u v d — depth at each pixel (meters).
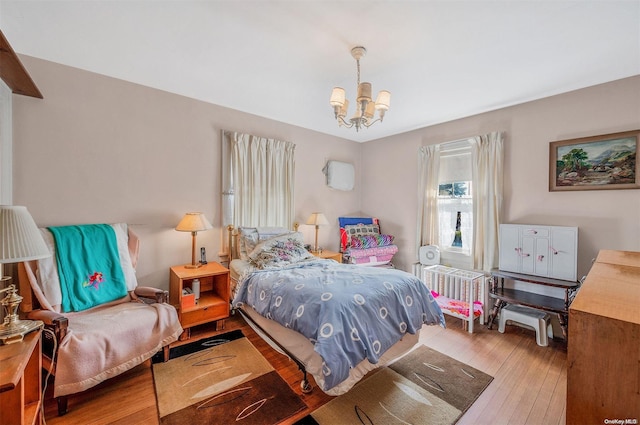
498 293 2.88
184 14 1.69
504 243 3.00
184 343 2.46
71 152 2.34
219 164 3.20
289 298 1.90
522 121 3.00
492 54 2.09
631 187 2.36
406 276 2.26
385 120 3.61
